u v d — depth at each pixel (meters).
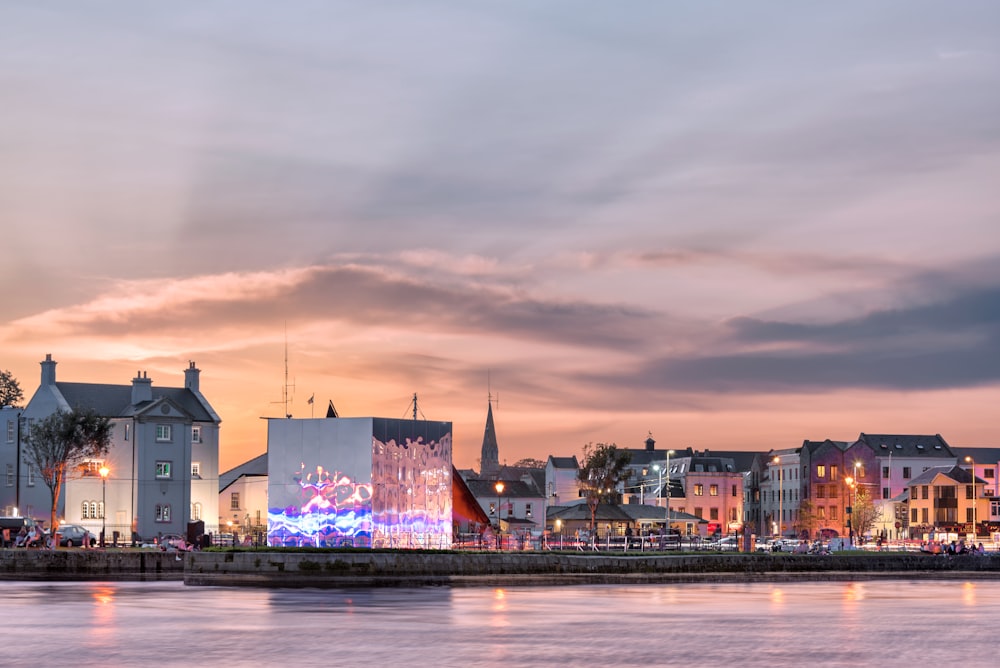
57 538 132.12
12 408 171.00
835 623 75.31
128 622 72.00
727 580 125.12
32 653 58.50
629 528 196.62
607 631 68.81
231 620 73.19
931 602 94.19
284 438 108.19
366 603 85.56
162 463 166.12
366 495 105.88
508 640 64.25
